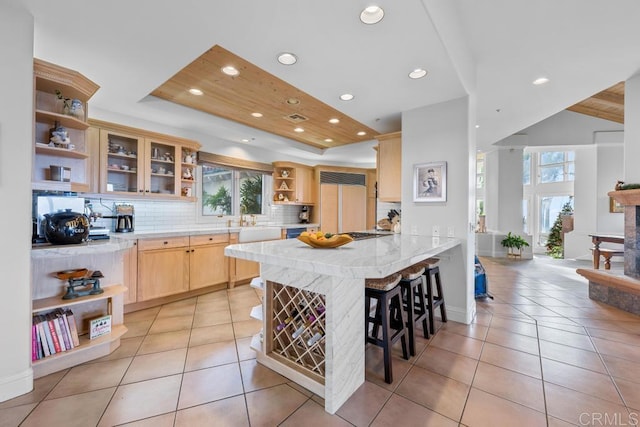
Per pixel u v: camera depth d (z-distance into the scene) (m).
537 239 8.34
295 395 1.72
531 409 1.58
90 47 2.09
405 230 3.24
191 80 2.86
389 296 1.94
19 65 1.67
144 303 3.24
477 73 3.09
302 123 4.18
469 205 2.85
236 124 4.10
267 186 5.38
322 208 6.02
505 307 3.33
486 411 1.57
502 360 2.11
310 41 1.99
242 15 1.74
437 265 2.80
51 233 2.03
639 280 3.14
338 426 1.47
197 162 4.19
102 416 1.52
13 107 1.65
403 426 1.46
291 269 1.86
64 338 1.96
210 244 3.83
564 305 3.39
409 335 2.22
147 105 3.22
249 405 1.62
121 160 3.39
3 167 1.62
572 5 2.11
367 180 6.67
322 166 6.01
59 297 2.09
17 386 1.66
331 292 1.60
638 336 2.51
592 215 6.77
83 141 2.39
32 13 1.71
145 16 1.75
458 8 2.19
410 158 3.20
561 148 6.97
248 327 2.72
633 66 2.96
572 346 2.32
